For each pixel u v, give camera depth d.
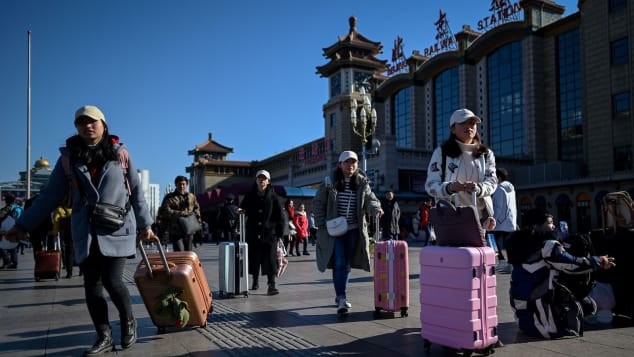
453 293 3.89
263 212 7.57
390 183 36.22
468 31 45.56
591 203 32.41
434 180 4.30
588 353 3.90
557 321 4.44
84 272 4.17
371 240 6.76
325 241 5.90
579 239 4.92
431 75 49.62
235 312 5.96
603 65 34.22
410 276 9.58
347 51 54.81
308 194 31.81
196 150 82.25
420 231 27.05
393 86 53.69
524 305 4.55
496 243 10.75
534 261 4.49
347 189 5.90
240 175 78.62
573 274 4.75
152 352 4.19
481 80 44.66
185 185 8.12
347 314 5.73
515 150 41.44
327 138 53.97
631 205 5.13
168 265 4.70
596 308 5.00
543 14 40.56
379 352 4.09
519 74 41.25
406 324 5.20
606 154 33.84
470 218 3.88
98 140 4.16
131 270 11.88
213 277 10.22
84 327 5.30
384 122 55.03
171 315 4.60
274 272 7.52
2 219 13.04
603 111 34.16
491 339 3.88
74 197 4.07
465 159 4.27
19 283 9.56
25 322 5.59
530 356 3.83
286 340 4.53
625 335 4.52
